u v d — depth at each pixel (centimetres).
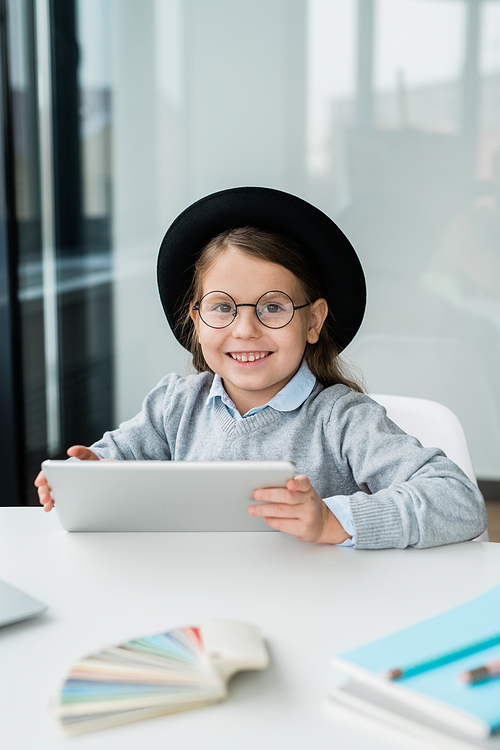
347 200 224
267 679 55
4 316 214
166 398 121
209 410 115
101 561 77
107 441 118
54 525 88
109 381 234
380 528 80
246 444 108
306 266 110
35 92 214
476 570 75
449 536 81
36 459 229
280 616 65
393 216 224
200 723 50
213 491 77
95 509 81
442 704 47
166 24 217
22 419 223
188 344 127
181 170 224
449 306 227
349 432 103
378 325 231
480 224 221
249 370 105
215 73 219
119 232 228
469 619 59
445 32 213
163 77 220
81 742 48
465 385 230
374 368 233
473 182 219
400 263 226
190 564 76
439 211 222
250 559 77
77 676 52
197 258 117
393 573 74
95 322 232
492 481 234
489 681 49
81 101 220
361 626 63
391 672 49
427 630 57
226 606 67
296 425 107
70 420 234
